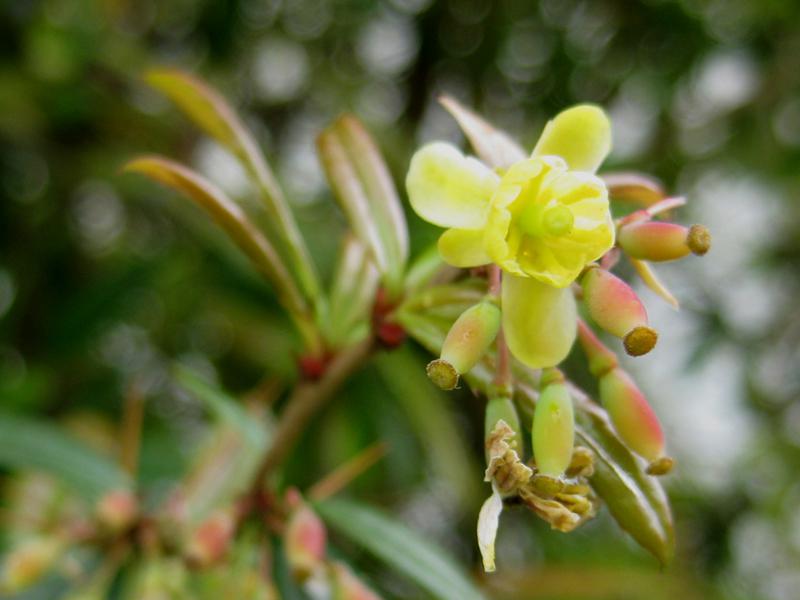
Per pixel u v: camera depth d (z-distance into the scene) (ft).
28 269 0.72
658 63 0.79
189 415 0.74
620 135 0.79
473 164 0.30
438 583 0.37
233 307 0.67
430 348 0.33
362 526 0.37
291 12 0.78
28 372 0.66
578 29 0.79
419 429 0.62
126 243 0.77
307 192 0.73
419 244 0.58
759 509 0.78
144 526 0.38
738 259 0.78
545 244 0.29
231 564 0.36
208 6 0.77
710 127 0.79
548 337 0.29
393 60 0.79
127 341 0.74
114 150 0.72
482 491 0.67
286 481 0.63
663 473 0.30
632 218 0.30
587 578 0.65
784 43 0.78
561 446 0.29
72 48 0.69
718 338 0.75
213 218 0.35
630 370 0.70
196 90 0.36
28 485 0.49
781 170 0.77
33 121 0.69
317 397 0.35
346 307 0.36
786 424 0.80
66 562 0.40
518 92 0.79
